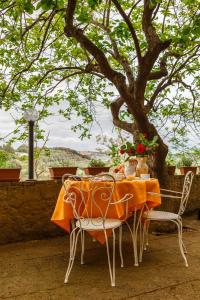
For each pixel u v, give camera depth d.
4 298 2.46
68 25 3.51
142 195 3.22
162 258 3.39
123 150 3.85
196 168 5.94
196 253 3.55
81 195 3.03
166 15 4.43
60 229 4.41
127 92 4.11
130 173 3.77
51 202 4.35
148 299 2.43
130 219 4.81
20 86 4.89
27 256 3.51
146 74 4.08
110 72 4.01
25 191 4.16
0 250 3.75
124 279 2.81
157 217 3.31
